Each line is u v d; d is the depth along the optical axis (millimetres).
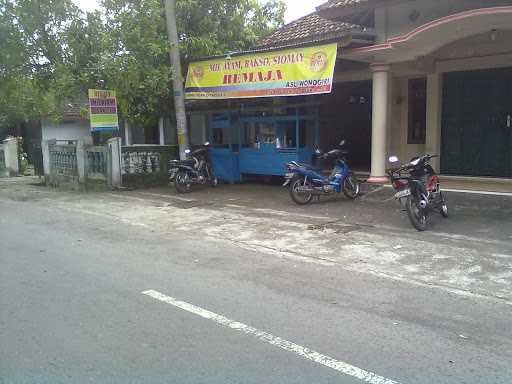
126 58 13961
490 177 12180
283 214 10219
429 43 10547
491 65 11805
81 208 11758
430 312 5105
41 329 4707
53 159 16516
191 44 14906
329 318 4949
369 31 11531
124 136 24406
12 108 21141
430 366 3979
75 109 23375
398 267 6637
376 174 12281
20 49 15141
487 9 9008
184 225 9578
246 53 12664
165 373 3877
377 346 4332
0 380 3803
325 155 11281
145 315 5035
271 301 5430
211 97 13734
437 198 8820
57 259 7199
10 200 13492
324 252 7438
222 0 15789
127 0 14523
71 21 15039
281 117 13391
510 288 5785
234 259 7172
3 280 6207
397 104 13922
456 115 12625
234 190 13602
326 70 11188
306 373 3869
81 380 3787
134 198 12984
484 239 7762
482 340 4445
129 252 7602
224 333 4598
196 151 14328
